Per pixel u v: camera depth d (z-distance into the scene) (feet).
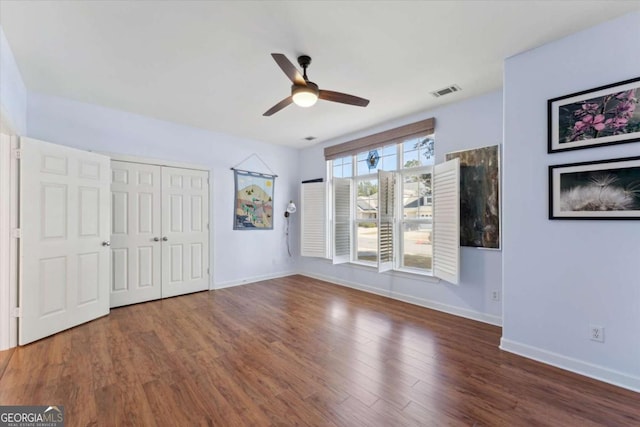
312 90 7.32
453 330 9.72
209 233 15.02
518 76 7.93
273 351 8.29
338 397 6.20
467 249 10.82
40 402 5.97
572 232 7.14
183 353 8.14
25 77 9.19
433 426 5.34
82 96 10.71
